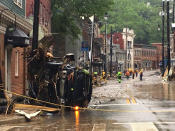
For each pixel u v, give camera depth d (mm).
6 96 26703
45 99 28625
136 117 23188
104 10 72812
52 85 28672
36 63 28875
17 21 35875
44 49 28734
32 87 29109
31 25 41781
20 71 39656
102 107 30859
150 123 20188
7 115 24172
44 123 21781
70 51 86812
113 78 127312
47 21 60219
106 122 21219
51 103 27672
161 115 23953
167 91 51219
